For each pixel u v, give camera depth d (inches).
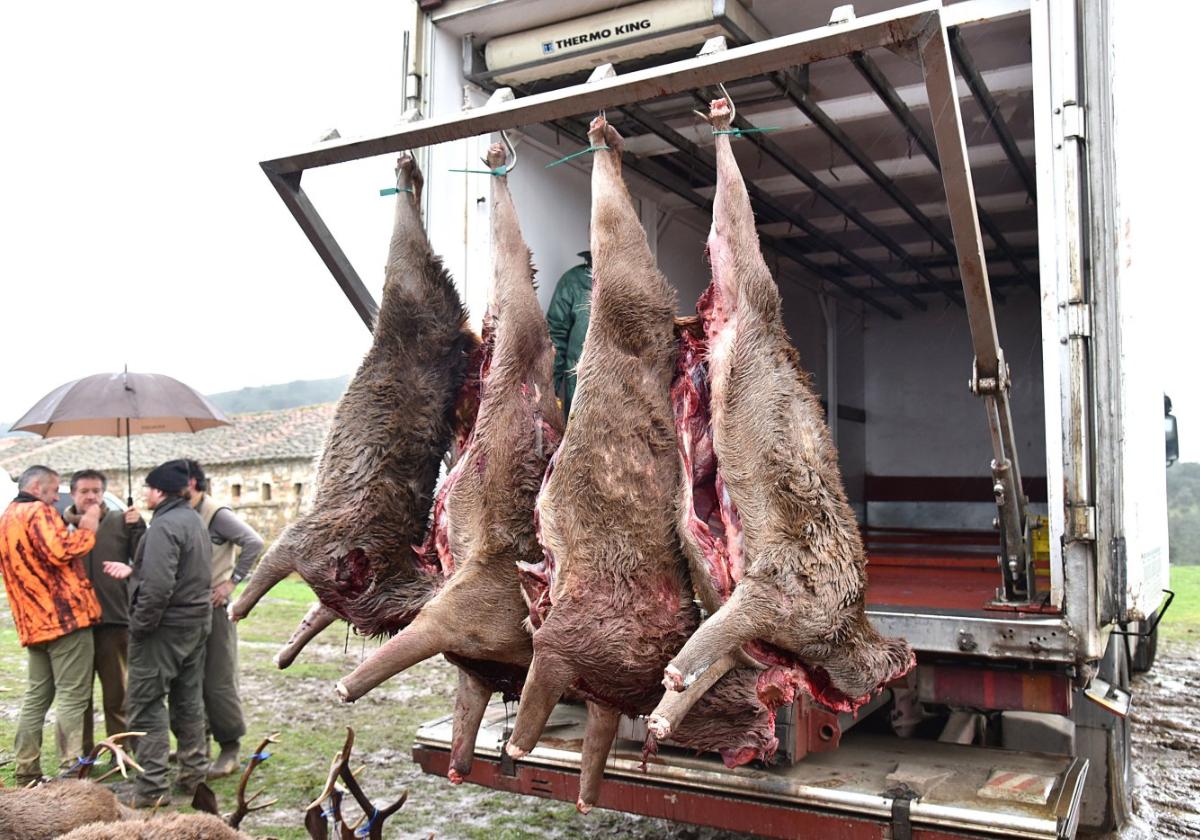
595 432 111.0
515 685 130.1
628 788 149.7
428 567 134.3
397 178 136.2
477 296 187.2
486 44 198.4
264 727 294.2
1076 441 135.3
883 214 277.6
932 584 220.2
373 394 133.1
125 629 258.1
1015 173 244.2
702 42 182.9
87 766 146.2
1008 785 137.0
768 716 113.3
